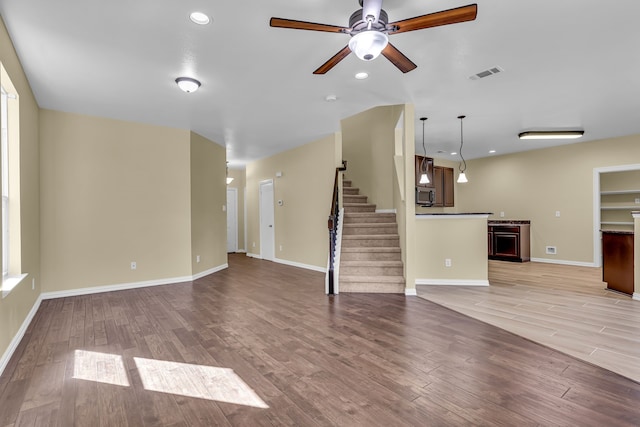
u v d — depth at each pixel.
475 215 4.97
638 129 5.79
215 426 1.75
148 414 1.86
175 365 2.45
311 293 4.57
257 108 4.38
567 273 6.00
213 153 6.26
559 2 2.25
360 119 6.90
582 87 3.81
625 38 2.72
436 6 2.30
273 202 7.63
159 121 4.92
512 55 3.02
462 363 2.46
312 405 1.94
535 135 5.89
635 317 3.50
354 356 2.58
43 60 2.99
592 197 6.70
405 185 4.49
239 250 9.64
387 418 1.81
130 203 4.86
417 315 3.59
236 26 2.50
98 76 3.33
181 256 5.33
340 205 5.83
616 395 2.03
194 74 3.32
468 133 6.04
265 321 3.40
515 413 1.85
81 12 2.30
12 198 3.09
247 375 2.29
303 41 2.72
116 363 2.48
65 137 4.37
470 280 4.98
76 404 1.96
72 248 4.40
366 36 2.11
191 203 5.45
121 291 4.68
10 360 2.53
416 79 3.53
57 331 3.13
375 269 4.77
